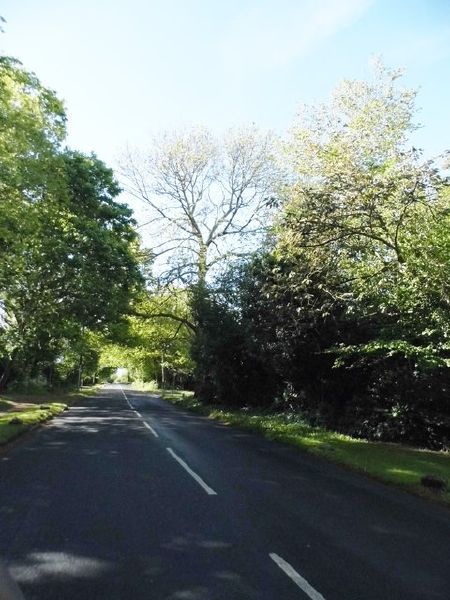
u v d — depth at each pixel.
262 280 23.95
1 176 17.22
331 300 18.88
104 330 36.19
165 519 7.73
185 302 37.03
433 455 15.65
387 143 20.27
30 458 13.16
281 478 11.34
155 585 5.30
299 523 7.77
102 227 27.92
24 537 6.75
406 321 15.75
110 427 21.20
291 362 22.41
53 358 45.44
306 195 13.45
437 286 13.67
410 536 7.25
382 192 12.53
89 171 27.05
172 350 60.31
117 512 8.06
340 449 15.50
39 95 18.98
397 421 18.73
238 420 23.98
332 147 18.17
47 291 28.70
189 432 20.19
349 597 5.14
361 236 14.61
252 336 24.98
